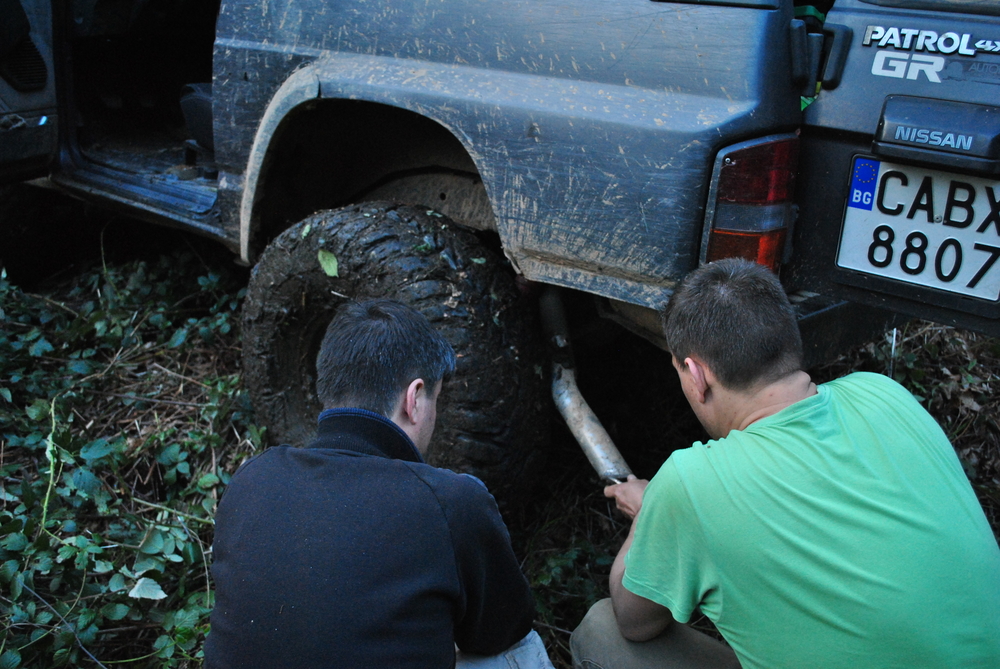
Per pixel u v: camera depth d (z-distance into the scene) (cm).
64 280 393
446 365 149
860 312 207
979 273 158
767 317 136
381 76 224
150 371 314
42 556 210
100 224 406
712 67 173
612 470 218
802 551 125
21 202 377
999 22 151
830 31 170
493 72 205
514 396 216
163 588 228
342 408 138
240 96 263
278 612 120
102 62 365
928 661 121
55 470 253
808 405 135
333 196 287
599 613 171
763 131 171
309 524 125
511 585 145
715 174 171
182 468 256
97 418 287
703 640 163
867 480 129
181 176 334
